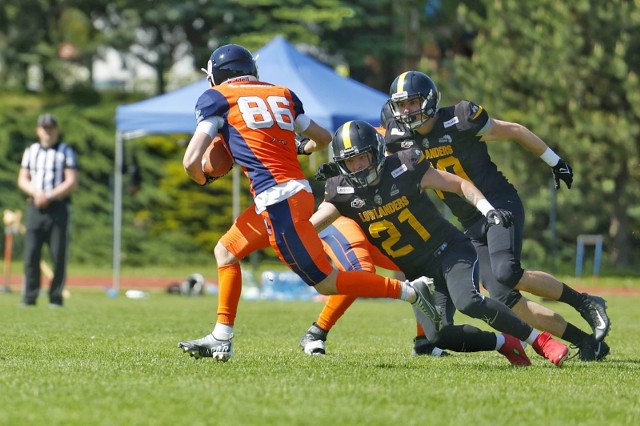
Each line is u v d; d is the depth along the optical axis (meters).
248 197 89.81
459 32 103.62
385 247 22.45
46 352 24.31
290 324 37.09
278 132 21.00
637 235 88.88
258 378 19.30
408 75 23.70
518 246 24.11
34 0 102.38
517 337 22.58
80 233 91.44
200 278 63.84
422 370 21.31
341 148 21.02
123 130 56.31
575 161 75.81
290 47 56.66
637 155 75.69
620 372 21.83
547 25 77.75
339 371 20.61
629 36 75.19
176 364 21.42
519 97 78.69
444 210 75.88
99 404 16.17
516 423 15.44
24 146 93.88
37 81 109.94
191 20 101.50
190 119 54.97
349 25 97.25
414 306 22.38
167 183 90.38
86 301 52.72
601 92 76.88
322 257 20.78
